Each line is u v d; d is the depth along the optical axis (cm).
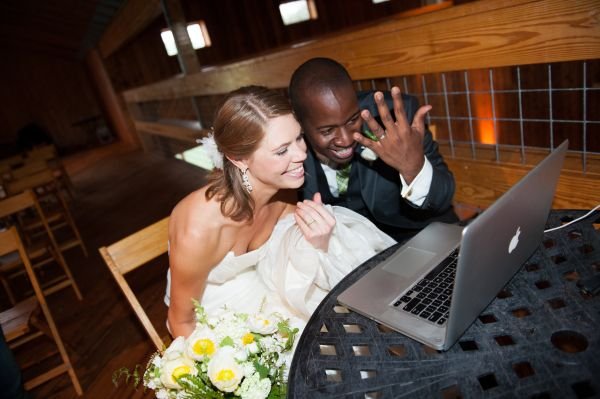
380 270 118
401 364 85
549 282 98
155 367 108
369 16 489
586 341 81
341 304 108
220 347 99
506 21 158
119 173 835
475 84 277
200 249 138
